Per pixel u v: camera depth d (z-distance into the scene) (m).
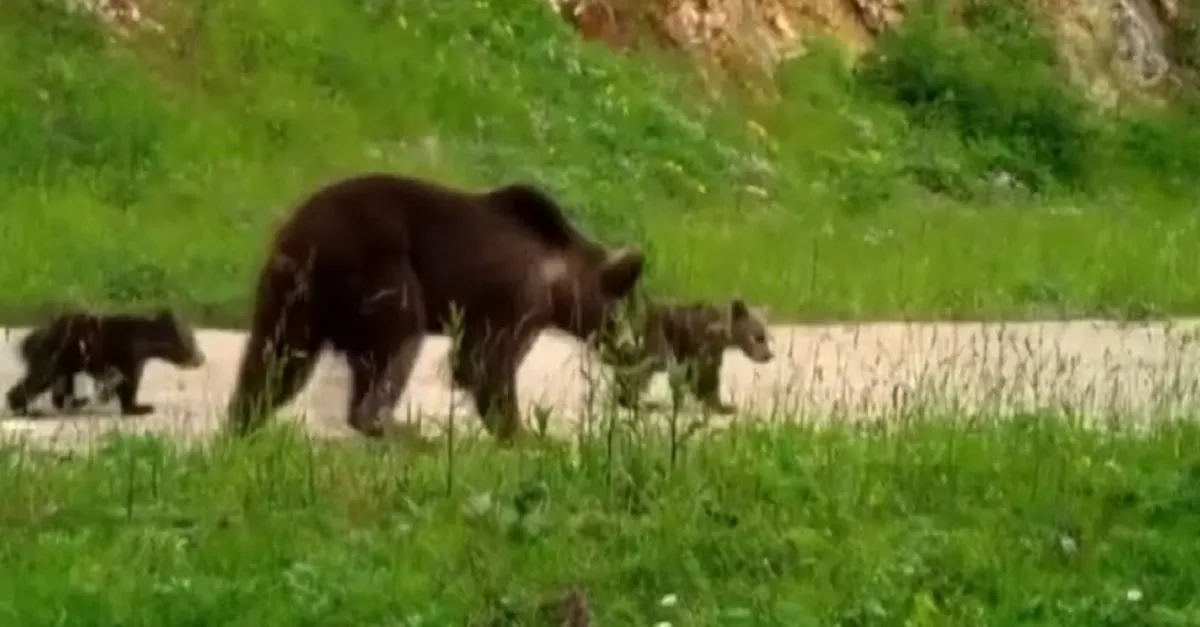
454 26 33.22
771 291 23.52
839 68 38.03
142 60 29.56
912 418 14.39
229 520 11.44
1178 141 39.97
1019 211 34.41
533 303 14.30
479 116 31.59
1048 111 38.91
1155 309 24.34
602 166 31.48
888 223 31.44
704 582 10.80
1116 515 12.36
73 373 15.85
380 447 13.41
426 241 14.27
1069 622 10.60
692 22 36.78
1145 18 43.19
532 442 13.67
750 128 35.53
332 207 14.22
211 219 25.61
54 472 12.36
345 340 14.12
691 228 28.20
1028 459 13.39
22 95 27.88
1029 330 22.48
